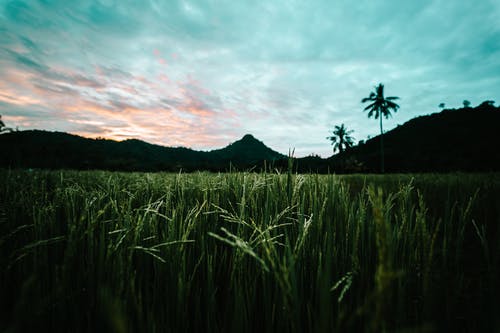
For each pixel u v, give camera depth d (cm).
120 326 50
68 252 96
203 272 116
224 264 131
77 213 150
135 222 119
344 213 155
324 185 187
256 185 167
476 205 233
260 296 108
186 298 99
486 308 92
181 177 243
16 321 47
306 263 119
